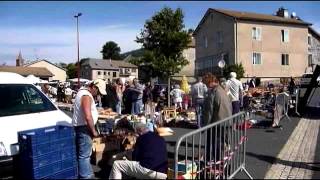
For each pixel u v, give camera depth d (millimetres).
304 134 12180
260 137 11648
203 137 7562
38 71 79438
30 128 7980
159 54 23500
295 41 46719
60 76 90875
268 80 44281
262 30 44875
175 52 23672
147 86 21172
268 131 12820
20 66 85688
